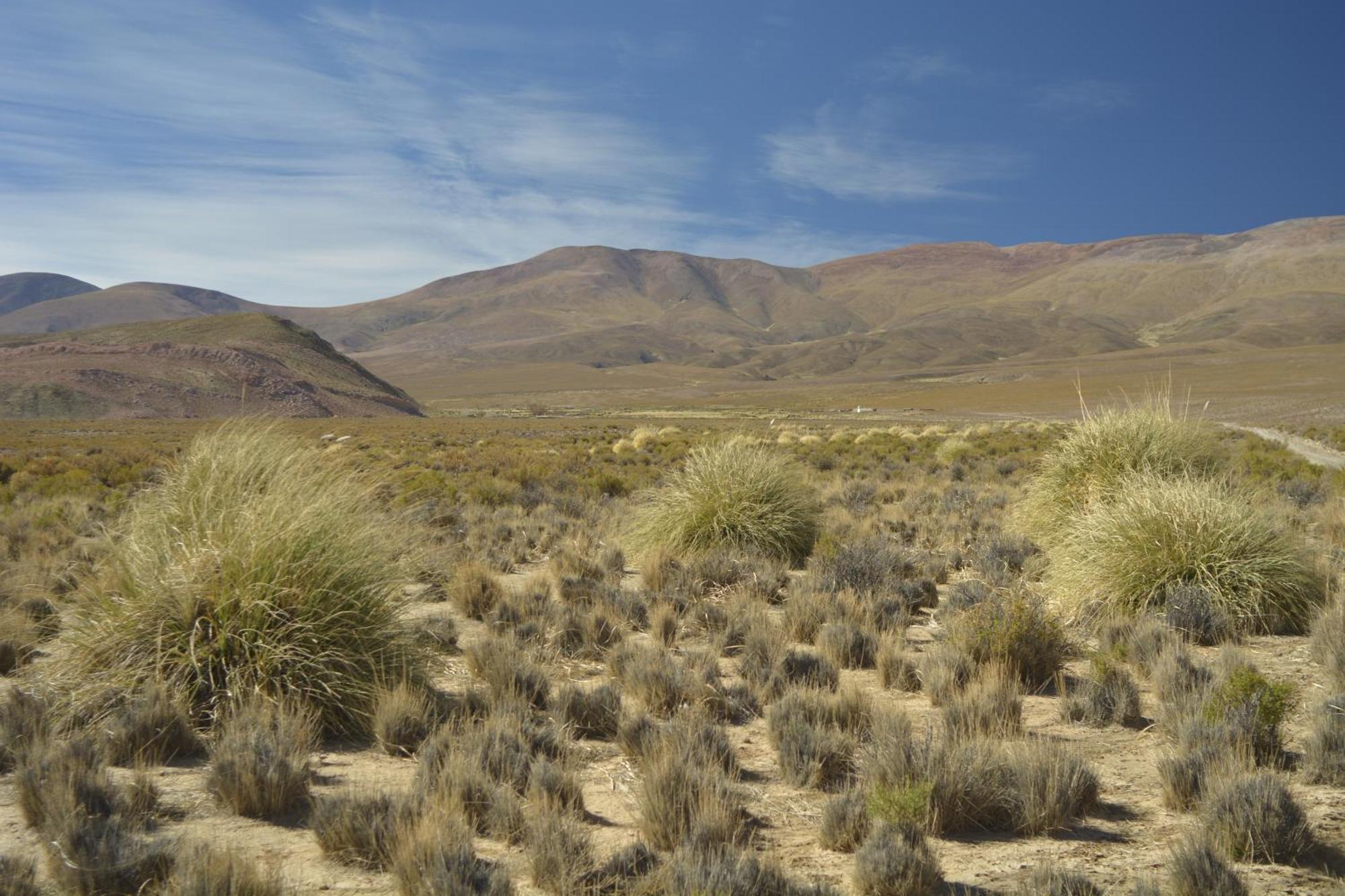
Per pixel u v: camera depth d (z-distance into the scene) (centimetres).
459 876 409
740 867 412
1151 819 515
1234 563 977
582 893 413
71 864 413
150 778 556
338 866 446
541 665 802
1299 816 473
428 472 2531
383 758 614
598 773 591
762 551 1355
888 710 642
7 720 619
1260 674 734
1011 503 1967
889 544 1428
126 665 673
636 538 1458
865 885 421
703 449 1519
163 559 730
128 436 6531
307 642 689
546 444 5309
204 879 393
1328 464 3147
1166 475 1441
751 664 800
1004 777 528
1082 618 991
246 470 855
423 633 888
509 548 1496
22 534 1498
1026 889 415
